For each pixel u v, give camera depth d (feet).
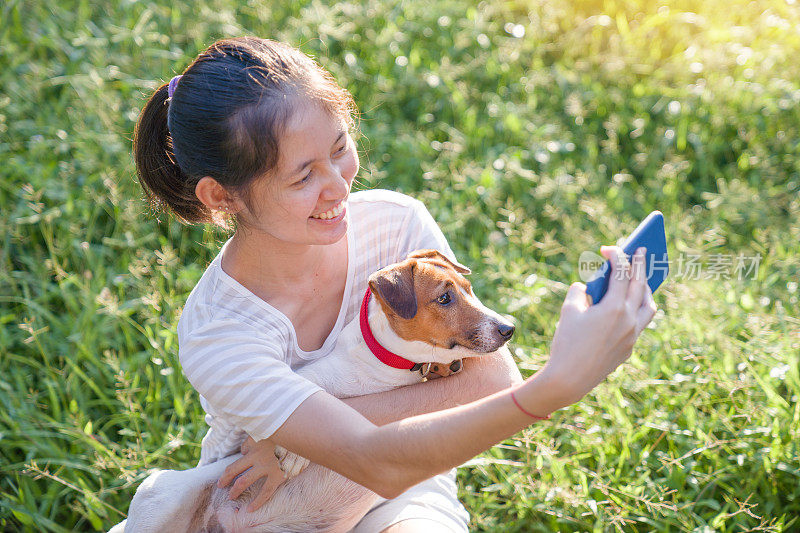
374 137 20.02
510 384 8.86
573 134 21.04
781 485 12.16
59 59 21.15
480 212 18.88
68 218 17.44
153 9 22.25
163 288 16.01
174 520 9.31
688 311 14.43
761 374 13.35
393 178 19.63
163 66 20.76
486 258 17.48
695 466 12.38
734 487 12.10
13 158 18.56
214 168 7.64
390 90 21.58
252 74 7.41
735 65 22.35
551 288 16.48
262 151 7.38
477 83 22.33
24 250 17.52
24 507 12.96
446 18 23.50
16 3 21.83
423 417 6.84
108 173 17.79
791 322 13.99
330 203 7.83
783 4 24.36
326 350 9.17
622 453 12.41
